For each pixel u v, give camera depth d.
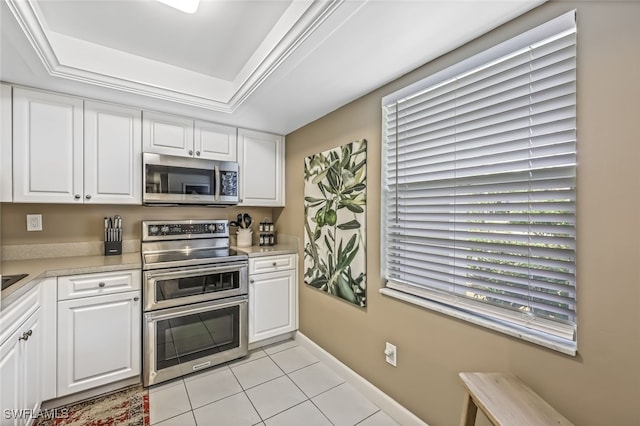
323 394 1.99
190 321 2.19
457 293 1.51
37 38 1.39
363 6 1.15
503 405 1.01
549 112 1.16
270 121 2.57
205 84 2.19
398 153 1.82
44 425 1.64
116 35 1.69
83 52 1.75
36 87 1.87
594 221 1.02
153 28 1.62
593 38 1.02
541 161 1.19
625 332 0.95
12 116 1.81
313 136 2.56
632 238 0.94
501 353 1.28
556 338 1.13
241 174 2.75
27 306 1.49
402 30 1.30
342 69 1.66
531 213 1.22
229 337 2.37
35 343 1.59
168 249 2.56
